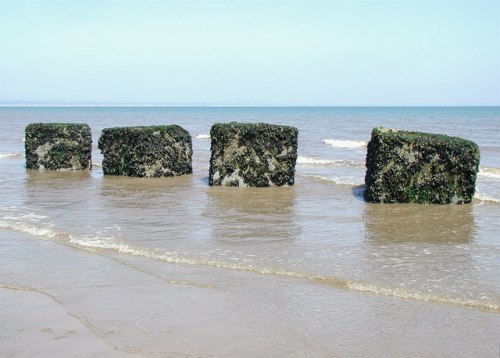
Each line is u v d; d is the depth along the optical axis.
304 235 8.65
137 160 15.19
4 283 6.62
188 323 5.43
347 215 10.17
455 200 11.34
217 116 83.00
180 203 11.28
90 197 12.01
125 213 10.27
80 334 5.19
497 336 5.11
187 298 6.06
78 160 17.09
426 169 11.34
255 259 7.37
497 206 11.10
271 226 9.23
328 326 5.34
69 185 13.80
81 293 6.25
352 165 18.48
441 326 5.32
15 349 4.89
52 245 8.22
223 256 7.51
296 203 11.32
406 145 11.33
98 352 4.82
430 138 11.36
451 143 11.25
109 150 15.77
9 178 15.20
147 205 11.06
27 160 17.34
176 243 8.16
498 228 9.19
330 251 7.75
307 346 4.93
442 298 5.98
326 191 12.79
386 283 6.43
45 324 5.43
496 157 22.08
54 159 17.00
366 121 60.94
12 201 11.62
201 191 12.76
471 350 4.85
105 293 6.24
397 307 5.77
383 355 4.77
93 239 8.41
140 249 7.86
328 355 4.77
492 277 6.64
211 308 5.79
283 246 8.00
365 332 5.20
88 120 64.62
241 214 10.20
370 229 9.07
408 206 11.08
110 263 7.31
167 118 72.12
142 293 6.22
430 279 6.57
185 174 15.71
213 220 9.69
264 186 13.38
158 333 5.21
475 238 8.52
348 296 6.08
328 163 19.20
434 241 8.33
